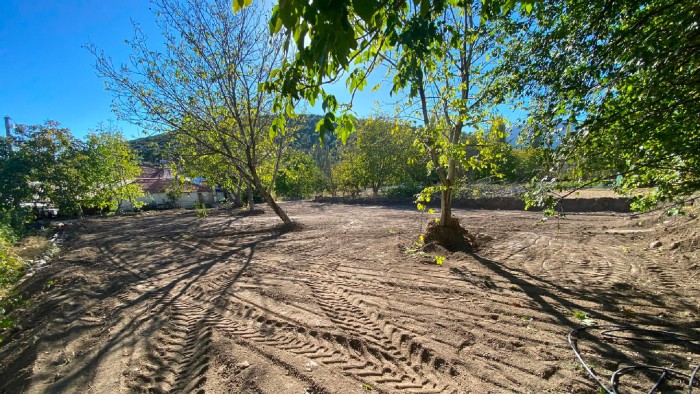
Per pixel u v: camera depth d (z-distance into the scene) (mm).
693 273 4773
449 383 2682
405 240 8312
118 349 3555
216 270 6672
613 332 3340
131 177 22422
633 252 6270
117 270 7230
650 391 2455
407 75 2422
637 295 4238
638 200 3811
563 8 3271
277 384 2709
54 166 18578
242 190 21500
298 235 10250
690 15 1944
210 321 4125
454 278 5281
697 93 2234
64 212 19406
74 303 5098
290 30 1209
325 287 5184
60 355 3469
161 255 8586
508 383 2643
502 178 6723
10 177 17359
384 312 4086
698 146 2434
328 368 2936
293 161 19078
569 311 3889
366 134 21750
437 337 3404
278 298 4793
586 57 2631
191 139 12469
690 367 2699
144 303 4988
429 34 1756
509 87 4070
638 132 2518
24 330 4457
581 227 9109
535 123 3064
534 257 6332
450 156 5949
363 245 8219
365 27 1790
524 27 3822
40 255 9602
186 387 2795
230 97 10586
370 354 3166
